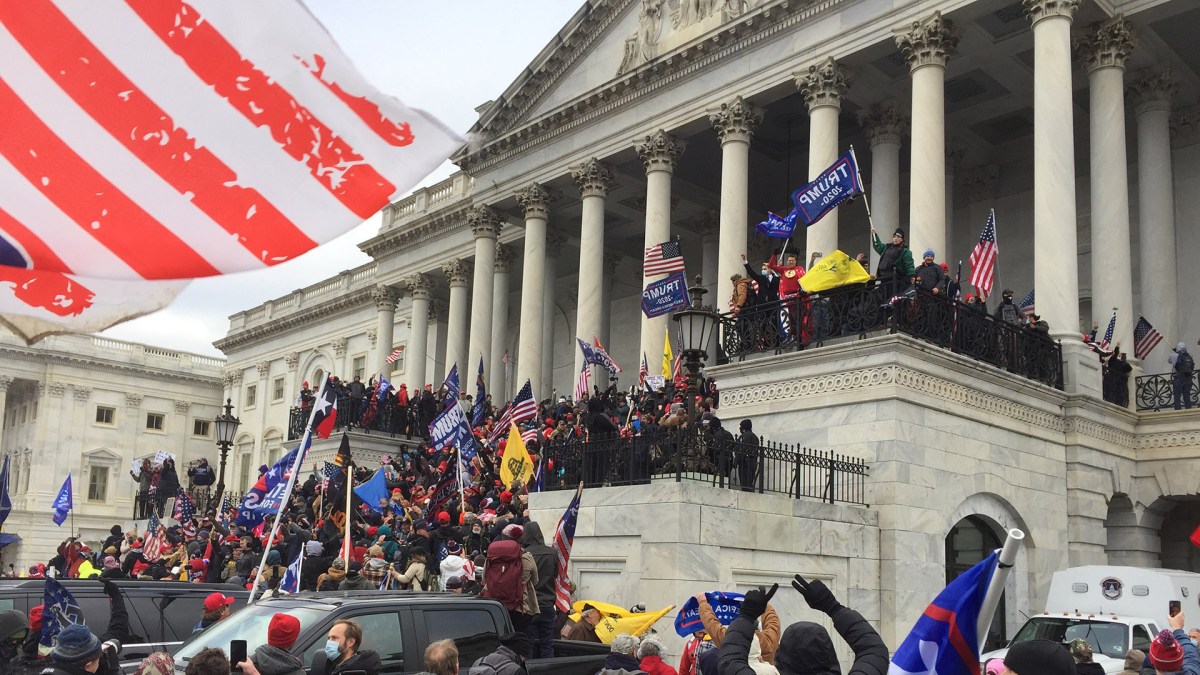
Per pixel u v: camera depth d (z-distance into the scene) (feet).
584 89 138.82
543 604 46.11
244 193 16.49
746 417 81.00
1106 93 97.50
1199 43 103.19
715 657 31.35
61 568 90.33
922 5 100.99
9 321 16.94
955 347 78.07
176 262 16.07
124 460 270.26
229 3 16.51
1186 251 111.34
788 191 147.84
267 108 16.65
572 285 182.91
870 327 75.92
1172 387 92.22
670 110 124.67
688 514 62.28
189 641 36.83
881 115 118.62
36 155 15.62
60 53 15.83
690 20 124.16
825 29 109.09
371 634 36.29
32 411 266.77
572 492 71.41
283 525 80.02
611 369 113.91
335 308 231.09
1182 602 63.72
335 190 16.70
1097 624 62.64
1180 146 113.19
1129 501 90.38
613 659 36.47
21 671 31.96
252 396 260.21
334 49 16.75
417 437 153.89
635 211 155.12
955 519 75.46
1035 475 82.07
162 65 16.25
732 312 86.17
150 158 16.12
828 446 75.31
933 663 19.77
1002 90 117.80
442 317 198.29
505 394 158.92
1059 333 88.17
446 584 56.13
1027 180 126.62
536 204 143.95
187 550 88.74
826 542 68.85
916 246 96.48
